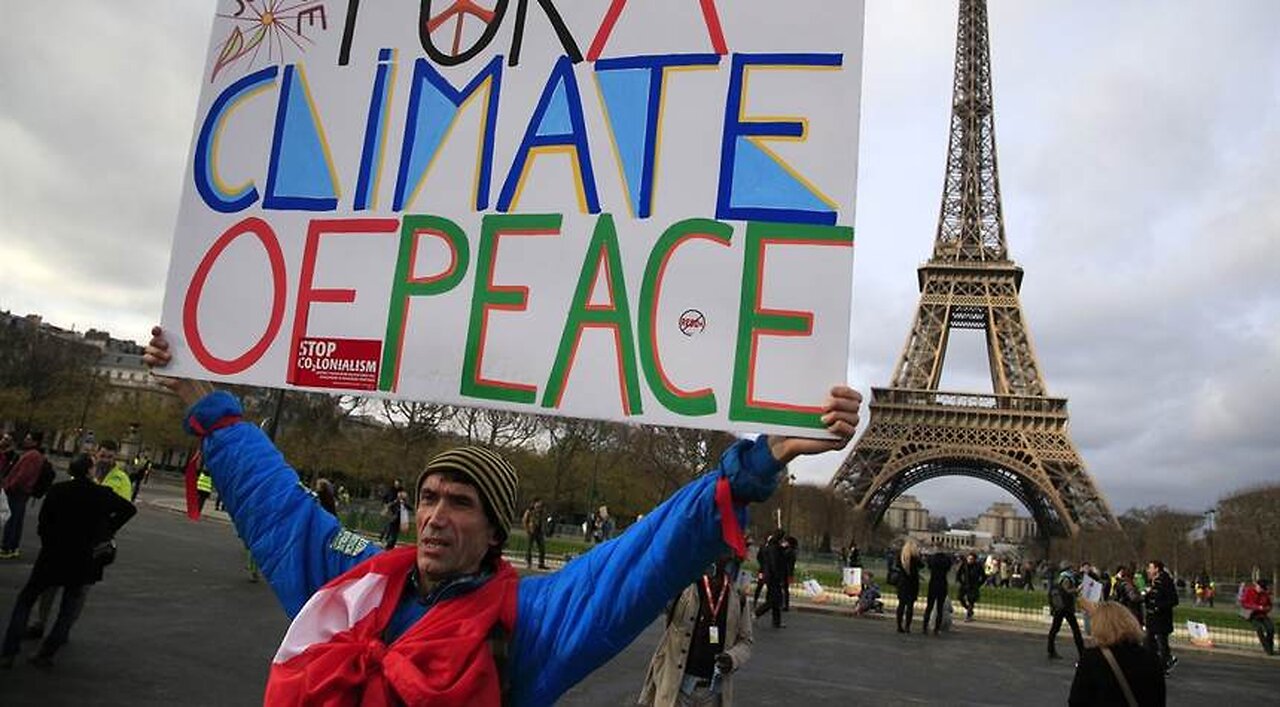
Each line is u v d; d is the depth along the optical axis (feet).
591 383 10.98
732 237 10.93
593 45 12.00
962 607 113.39
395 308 11.87
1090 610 23.94
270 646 40.06
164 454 335.67
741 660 22.80
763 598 108.37
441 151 12.25
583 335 11.14
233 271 12.65
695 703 23.06
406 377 11.63
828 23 11.21
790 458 8.64
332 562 9.77
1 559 56.29
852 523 247.09
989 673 58.23
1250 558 285.64
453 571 8.48
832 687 46.83
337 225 12.39
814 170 10.87
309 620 8.25
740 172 11.10
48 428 317.22
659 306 10.97
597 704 37.83
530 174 11.84
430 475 8.77
